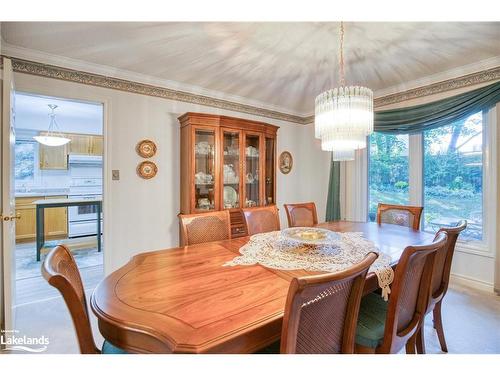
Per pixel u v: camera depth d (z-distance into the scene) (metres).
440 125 2.71
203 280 1.14
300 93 3.33
